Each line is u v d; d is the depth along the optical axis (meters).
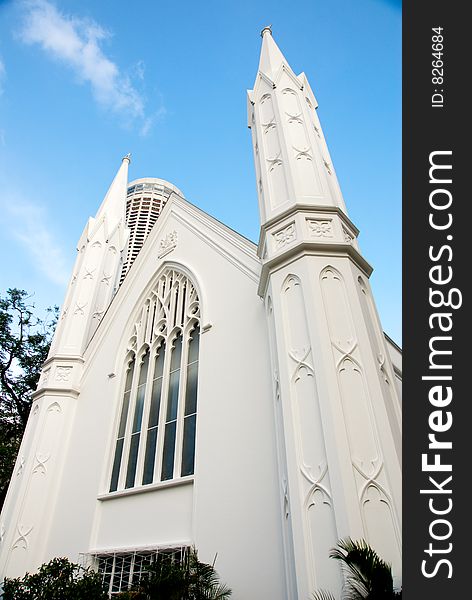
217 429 8.70
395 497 4.82
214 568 7.08
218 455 8.34
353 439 5.29
